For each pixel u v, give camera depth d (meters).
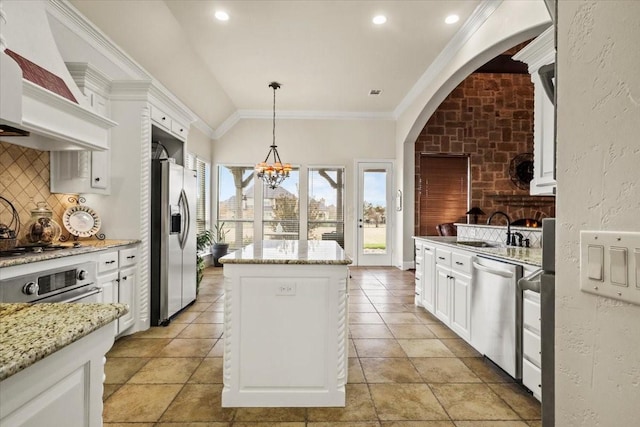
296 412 1.98
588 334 0.62
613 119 0.56
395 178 7.10
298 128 7.06
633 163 0.53
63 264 2.31
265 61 4.67
